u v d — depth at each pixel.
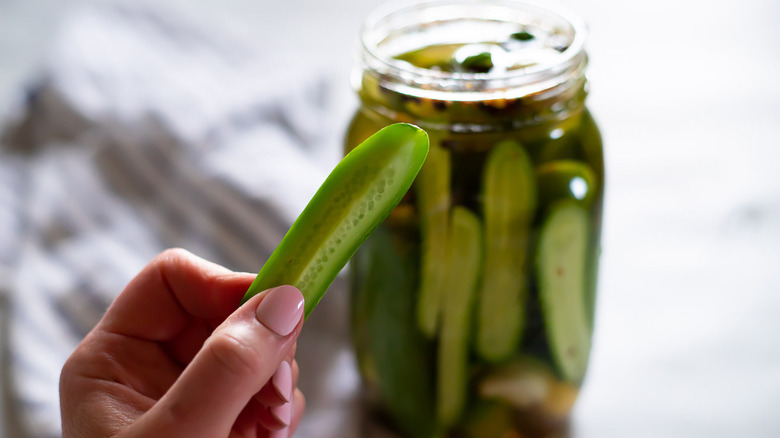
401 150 0.36
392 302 0.44
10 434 0.49
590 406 0.50
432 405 0.45
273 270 0.37
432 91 0.41
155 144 0.62
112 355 0.43
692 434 0.48
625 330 0.53
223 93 0.67
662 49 0.79
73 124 0.66
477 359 0.44
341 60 0.77
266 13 0.86
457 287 0.43
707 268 0.56
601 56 0.78
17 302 0.54
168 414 0.37
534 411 0.46
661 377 0.51
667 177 0.62
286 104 0.66
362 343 0.47
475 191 0.41
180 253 0.44
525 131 0.42
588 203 0.43
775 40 0.78
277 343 0.37
